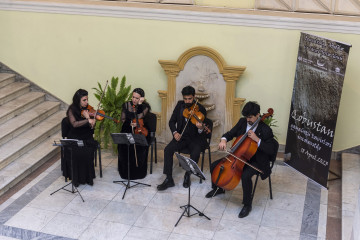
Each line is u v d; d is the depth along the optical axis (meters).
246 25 6.86
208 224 5.50
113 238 5.24
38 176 6.52
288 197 6.09
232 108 7.14
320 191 6.25
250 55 7.00
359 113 6.83
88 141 6.31
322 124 6.15
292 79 6.95
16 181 6.30
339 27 6.55
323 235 5.35
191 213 5.71
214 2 6.96
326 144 6.14
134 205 5.86
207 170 6.76
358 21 6.46
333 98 5.91
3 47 7.95
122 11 7.25
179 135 6.20
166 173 6.22
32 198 5.97
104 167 6.79
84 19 7.45
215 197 6.06
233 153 5.61
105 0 7.27
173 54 7.29
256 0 6.72
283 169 6.82
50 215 5.63
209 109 7.13
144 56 7.42
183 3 6.98
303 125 6.47
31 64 7.95
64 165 6.27
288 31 6.76
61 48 7.73
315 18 6.61
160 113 7.52
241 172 5.59
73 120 6.15
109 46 7.52
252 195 5.71
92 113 6.28
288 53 6.85
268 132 5.70
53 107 7.89
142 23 7.25
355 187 6.12
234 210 5.79
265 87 7.09
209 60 7.04
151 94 7.59
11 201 5.89
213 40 7.07
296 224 5.54
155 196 6.06
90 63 7.69
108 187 6.26
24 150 6.86
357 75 6.68
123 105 6.47
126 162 6.34
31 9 7.59
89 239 5.22
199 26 7.05
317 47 6.03
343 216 5.49
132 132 6.31
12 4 7.63
